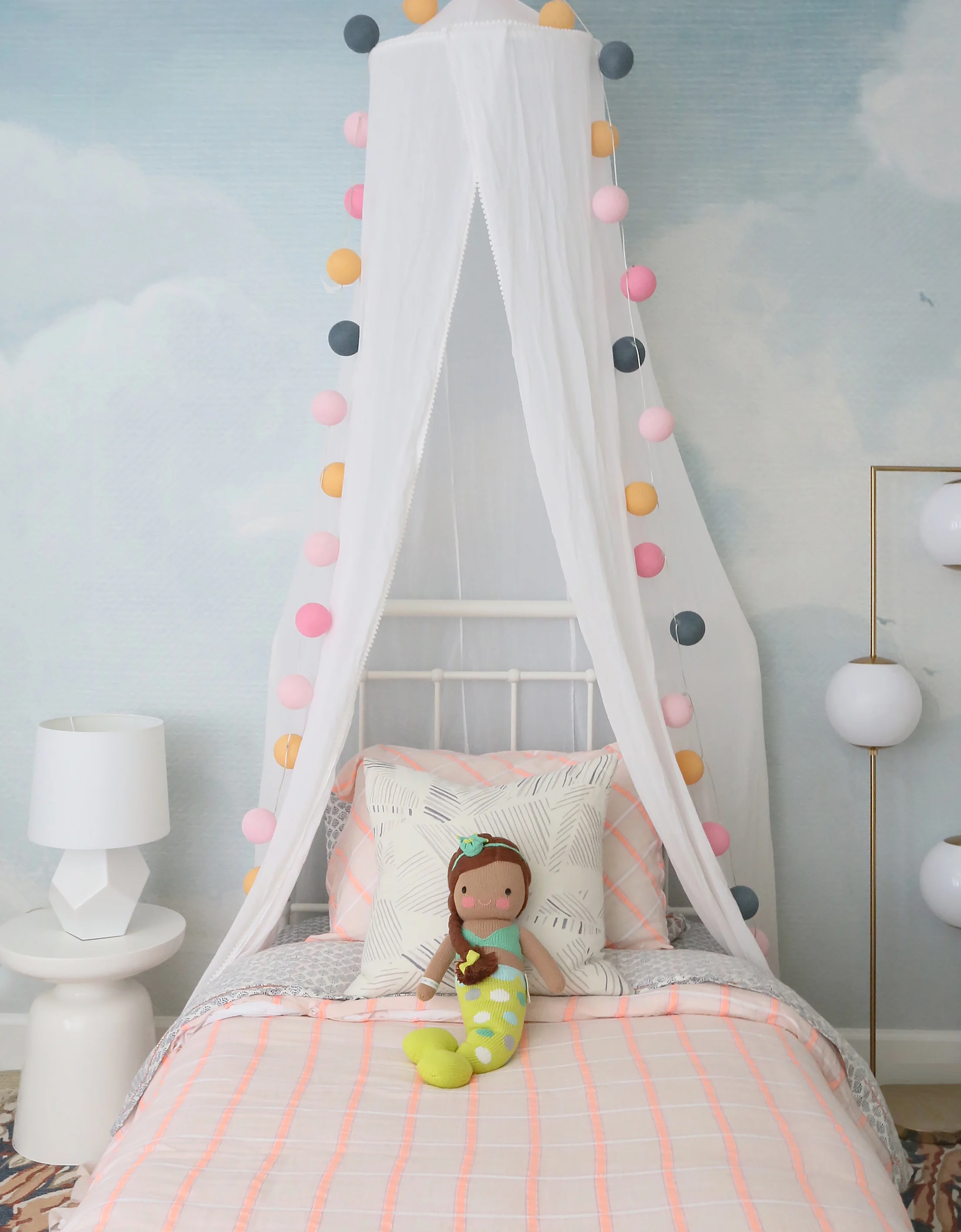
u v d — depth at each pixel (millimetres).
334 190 2566
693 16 2533
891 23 2533
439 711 2469
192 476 2609
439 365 1913
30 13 2543
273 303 2582
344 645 1936
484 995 1708
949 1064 2646
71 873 2273
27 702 2639
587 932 1889
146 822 2264
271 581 2617
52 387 2596
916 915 2658
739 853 2514
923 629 2625
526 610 2443
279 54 2549
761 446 2596
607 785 2027
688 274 2570
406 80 1914
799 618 2617
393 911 1901
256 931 2049
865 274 2574
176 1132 1434
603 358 1973
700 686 2490
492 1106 1521
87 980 2152
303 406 2596
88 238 2576
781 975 2666
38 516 2615
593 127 1989
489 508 2479
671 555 2459
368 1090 1561
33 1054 2217
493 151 1883
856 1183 1341
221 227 2572
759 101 2547
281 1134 1432
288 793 1979
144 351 2592
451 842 1932
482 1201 1280
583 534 1905
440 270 1910
